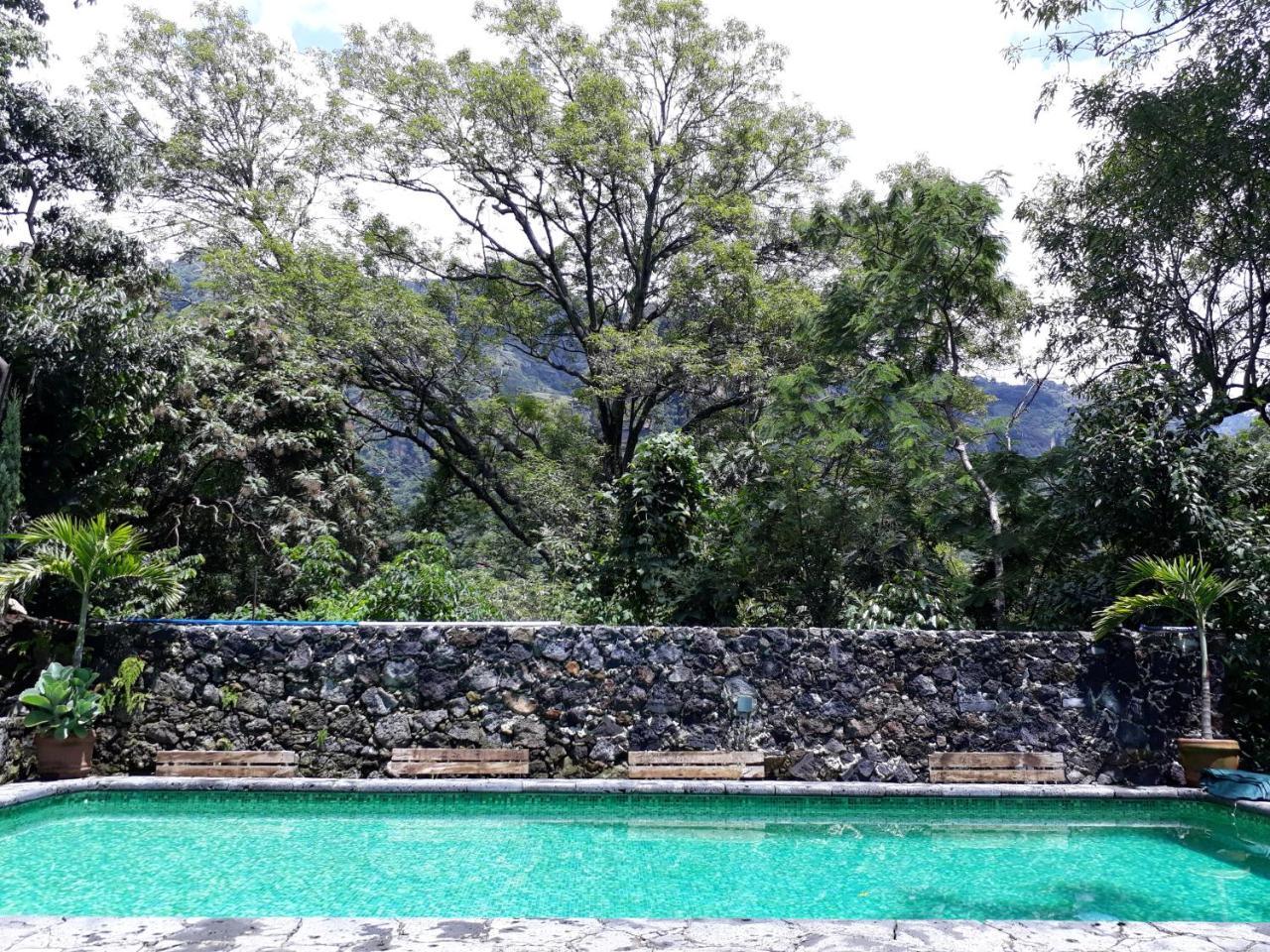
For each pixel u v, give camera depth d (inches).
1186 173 394.9
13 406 317.7
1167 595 316.5
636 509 402.6
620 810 284.4
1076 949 139.3
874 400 474.3
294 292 719.7
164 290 637.9
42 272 366.9
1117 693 327.3
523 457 897.5
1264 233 405.7
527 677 309.1
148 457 422.3
